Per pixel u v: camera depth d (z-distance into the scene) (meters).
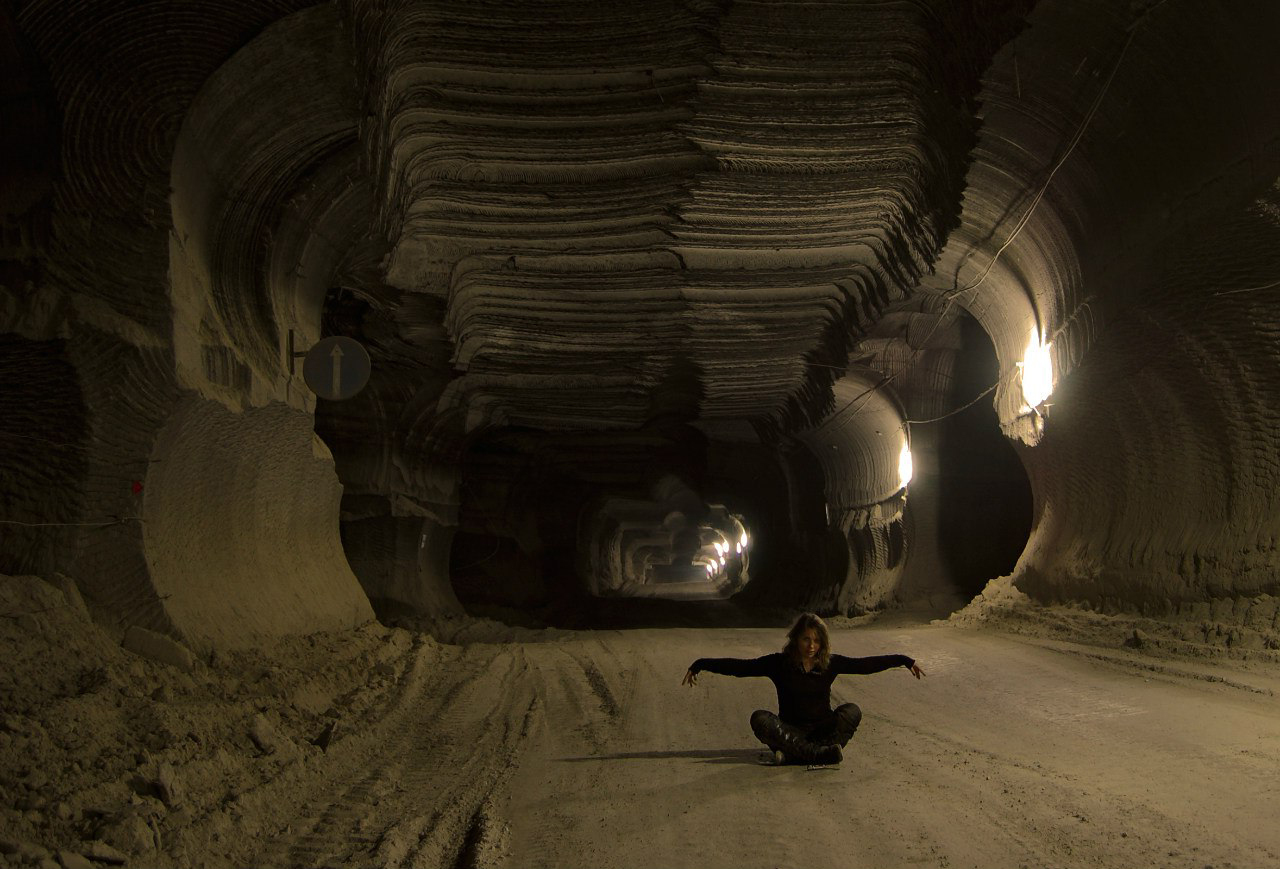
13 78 7.66
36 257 7.86
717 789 5.87
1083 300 12.23
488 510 27.77
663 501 42.75
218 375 9.02
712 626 26.81
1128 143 10.02
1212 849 4.35
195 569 8.70
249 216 9.95
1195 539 10.80
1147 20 8.59
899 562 22.20
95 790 4.66
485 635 17.83
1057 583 14.03
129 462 7.82
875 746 7.01
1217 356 9.78
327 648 10.49
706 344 17.34
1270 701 7.62
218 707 6.75
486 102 10.34
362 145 10.01
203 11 7.70
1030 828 4.80
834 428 24.06
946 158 11.73
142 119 7.91
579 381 19.17
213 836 4.72
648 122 10.74
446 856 4.85
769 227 13.17
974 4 9.46
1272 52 7.65
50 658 6.13
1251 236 8.62
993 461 21.08
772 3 9.40
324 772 6.42
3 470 7.56
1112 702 8.12
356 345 10.23
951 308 17.83
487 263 14.09
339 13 8.26
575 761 6.96
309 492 11.80
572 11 9.38
